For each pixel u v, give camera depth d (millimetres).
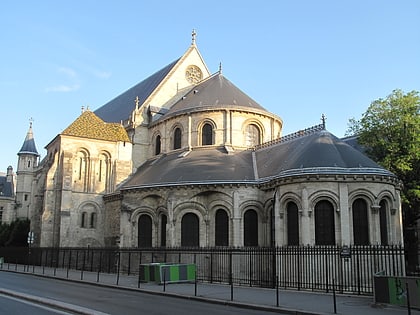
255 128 51625
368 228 33625
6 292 22469
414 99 41281
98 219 55219
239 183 39812
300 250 29109
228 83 57219
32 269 46469
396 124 41062
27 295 21078
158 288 28109
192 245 40656
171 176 43781
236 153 47938
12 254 60312
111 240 52625
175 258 40250
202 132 51281
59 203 54031
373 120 42312
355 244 33281
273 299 22688
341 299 22859
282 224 35750
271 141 47188
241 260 37250
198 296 23875
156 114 59875
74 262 51656
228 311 18984
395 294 19172
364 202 34125
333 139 38656
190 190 41125
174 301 22516
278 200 36031
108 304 19797
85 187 55219
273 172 39812
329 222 33844
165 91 63094
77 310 16562
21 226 68375
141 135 59250
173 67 64688
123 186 50375
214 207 40656
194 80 66438
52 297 22000
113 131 58062
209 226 40531
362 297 23750
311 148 36875
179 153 51438
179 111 52812
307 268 31969
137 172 56094
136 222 44594
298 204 34438
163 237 42875
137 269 43094
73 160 54906
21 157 116125
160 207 43156
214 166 43812
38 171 65312
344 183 33812
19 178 114688
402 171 40438
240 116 50719
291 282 29203
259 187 40062
